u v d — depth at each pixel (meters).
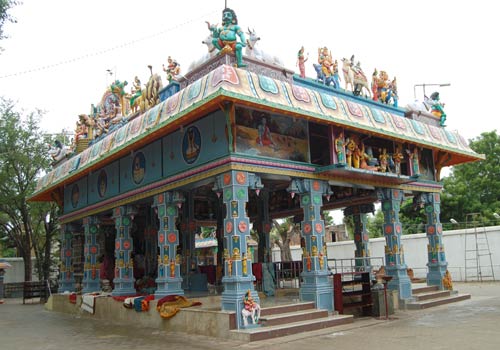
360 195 18.75
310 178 13.42
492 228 26.50
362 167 14.33
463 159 19.06
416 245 29.52
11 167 29.45
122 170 16.77
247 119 12.18
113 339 11.83
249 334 10.15
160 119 12.68
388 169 15.39
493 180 37.97
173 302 12.92
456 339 9.57
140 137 13.16
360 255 20.14
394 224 15.99
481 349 8.47
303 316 11.77
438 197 18.56
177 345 10.38
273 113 12.84
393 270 15.78
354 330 11.30
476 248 26.39
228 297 11.16
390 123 15.10
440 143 16.97
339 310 12.93
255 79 11.55
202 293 15.70
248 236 11.55
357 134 14.46
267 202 19.11
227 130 11.68
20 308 22.88
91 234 19.55
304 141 13.57
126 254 16.61
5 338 12.77
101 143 16.77
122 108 18.97
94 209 18.77
